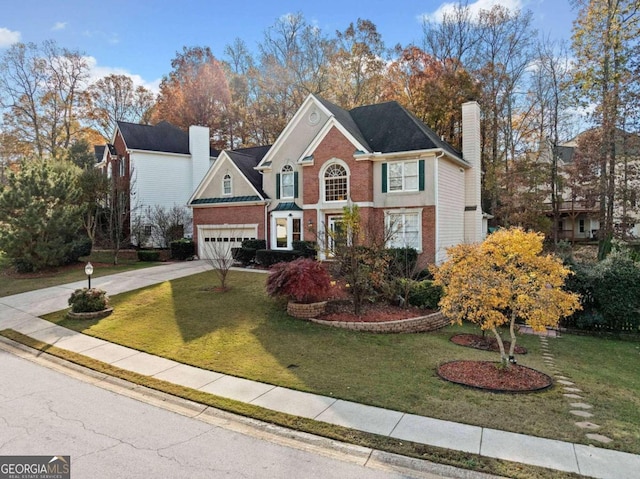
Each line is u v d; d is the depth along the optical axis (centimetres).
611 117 2309
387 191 1984
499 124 3272
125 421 600
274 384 733
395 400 657
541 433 543
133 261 2505
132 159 3016
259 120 3878
